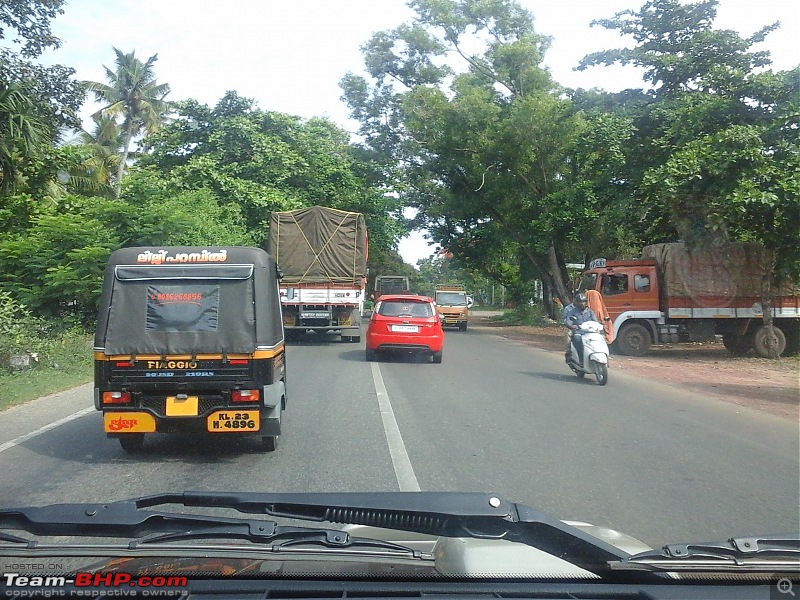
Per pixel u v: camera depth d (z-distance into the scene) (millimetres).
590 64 23812
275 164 32094
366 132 41406
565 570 3221
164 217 20125
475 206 35188
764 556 3219
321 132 37812
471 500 3480
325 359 18031
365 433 9062
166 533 3242
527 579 3086
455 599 2816
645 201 22297
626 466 7637
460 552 3434
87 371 14883
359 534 3881
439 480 6898
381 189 37500
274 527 3268
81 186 25656
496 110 31891
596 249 32781
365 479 6891
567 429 9617
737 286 20984
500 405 11500
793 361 19781
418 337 17344
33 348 15078
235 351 7691
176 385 7656
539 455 8055
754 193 17281
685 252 21125
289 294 14812
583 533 3373
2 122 18375
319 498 3568
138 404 7648
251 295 7820
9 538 3158
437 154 34906
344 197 34781
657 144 21203
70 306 18344
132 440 7883
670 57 22641
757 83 19547
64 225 18125
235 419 7684
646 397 12891
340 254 22141
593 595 2900
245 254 7949
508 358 19641
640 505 6223
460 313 33656
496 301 85438
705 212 19312
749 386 14750
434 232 40500
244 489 6535
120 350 7625
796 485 6969
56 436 8891
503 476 7102
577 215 28453
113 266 7844
